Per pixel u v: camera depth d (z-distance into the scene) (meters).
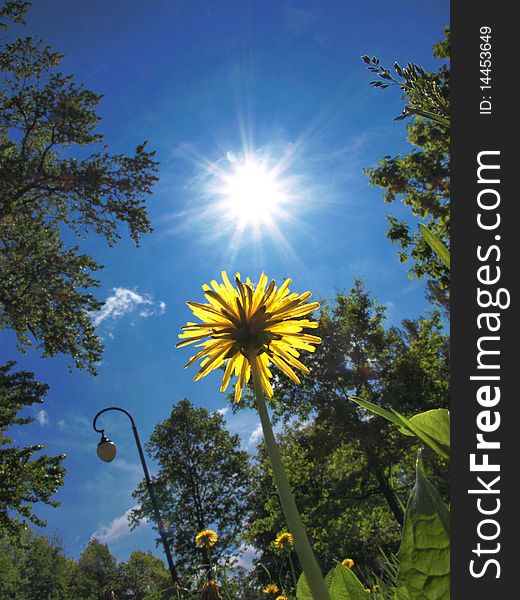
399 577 0.54
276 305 0.79
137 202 18.61
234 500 29.03
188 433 30.58
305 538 0.53
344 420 18.97
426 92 0.93
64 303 17.39
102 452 11.10
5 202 16.91
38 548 47.09
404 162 13.97
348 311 21.89
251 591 3.21
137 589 43.69
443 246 0.61
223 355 0.77
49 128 18.48
